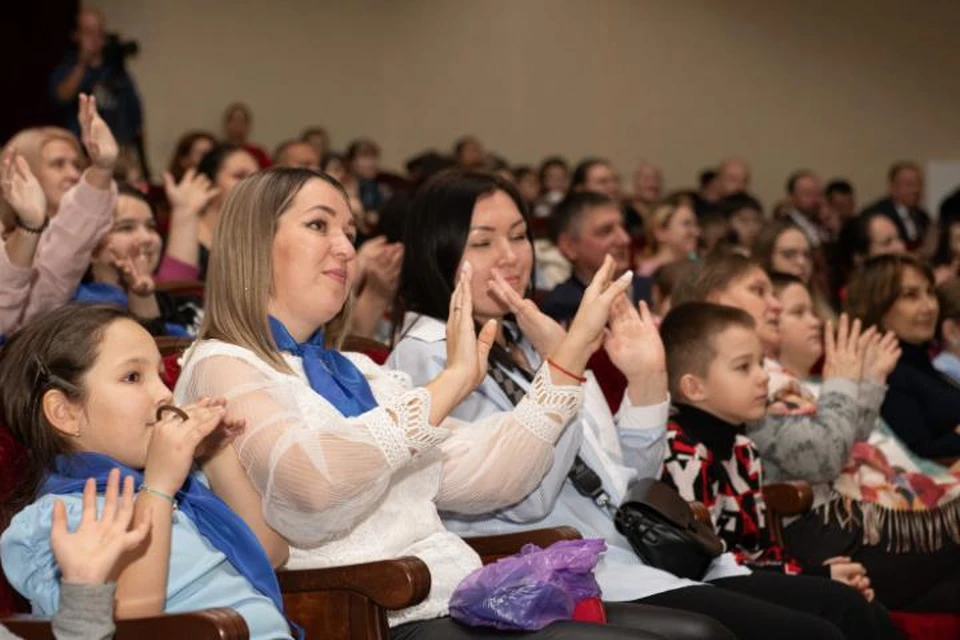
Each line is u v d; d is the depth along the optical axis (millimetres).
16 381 2295
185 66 11523
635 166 12891
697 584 2939
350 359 2846
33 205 3217
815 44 12906
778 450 3838
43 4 9992
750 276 4172
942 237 7867
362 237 5184
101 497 2234
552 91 12883
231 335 2523
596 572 2936
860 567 3580
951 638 3793
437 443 2430
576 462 3066
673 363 3549
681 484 3402
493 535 2785
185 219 4707
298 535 2379
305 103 12156
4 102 9938
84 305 2361
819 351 4566
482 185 3217
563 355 2803
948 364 5305
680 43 12883
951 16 12797
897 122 12938
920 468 4684
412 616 2500
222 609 2016
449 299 3195
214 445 2377
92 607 1949
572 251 5113
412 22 12633
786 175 12938
